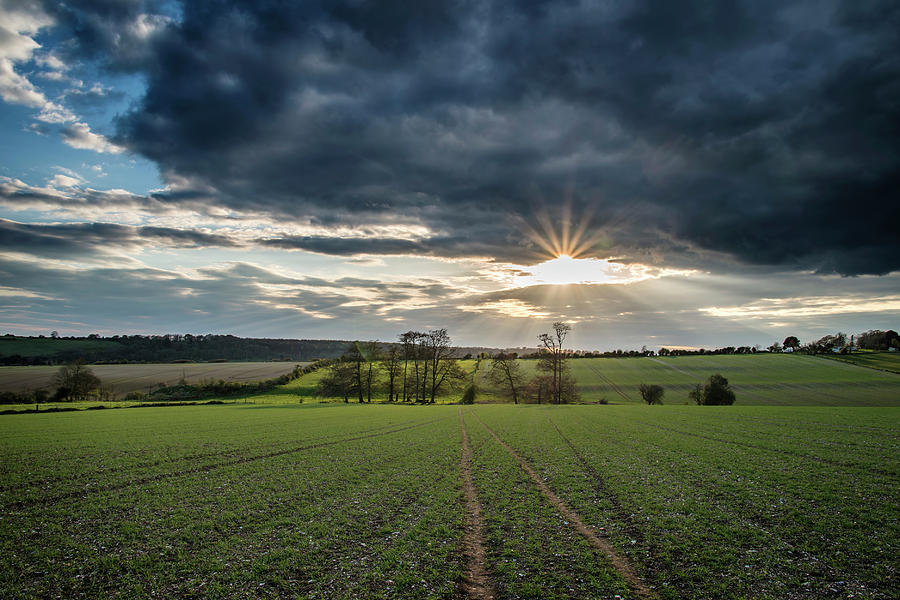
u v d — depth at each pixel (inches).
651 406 2859.3
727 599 442.3
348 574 516.4
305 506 768.9
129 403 3575.3
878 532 577.9
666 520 655.1
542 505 753.0
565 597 454.9
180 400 4121.6
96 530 666.8
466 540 613.3
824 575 478.6
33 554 581.0
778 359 5890.8
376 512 733.3
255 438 1534.2
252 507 765.9
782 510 675.4
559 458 1128.8
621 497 773.9
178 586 494.9
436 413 2539.4
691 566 511.5
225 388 4544.8
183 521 699.4
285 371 6525.6
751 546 558.6
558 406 2989.7
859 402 3533.5
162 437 1562.5
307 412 2677.2
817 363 5536.4
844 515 641.0
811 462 972.6
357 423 2010.3
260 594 476.4
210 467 1083.3
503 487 869.2
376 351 4005.9
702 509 694.5
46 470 1043.9
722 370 5319.9
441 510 733.3
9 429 1820.9
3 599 471.8
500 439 1473.9
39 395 4101.9
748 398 3801.7
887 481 801.6
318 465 1091.9
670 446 1242.6
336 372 3944.4
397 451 1269.7
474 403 3735.2
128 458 1182.3
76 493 866.1
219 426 1907.0
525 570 516.7
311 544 603.2
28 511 756.0
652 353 7165.4
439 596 463.5
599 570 509.7
